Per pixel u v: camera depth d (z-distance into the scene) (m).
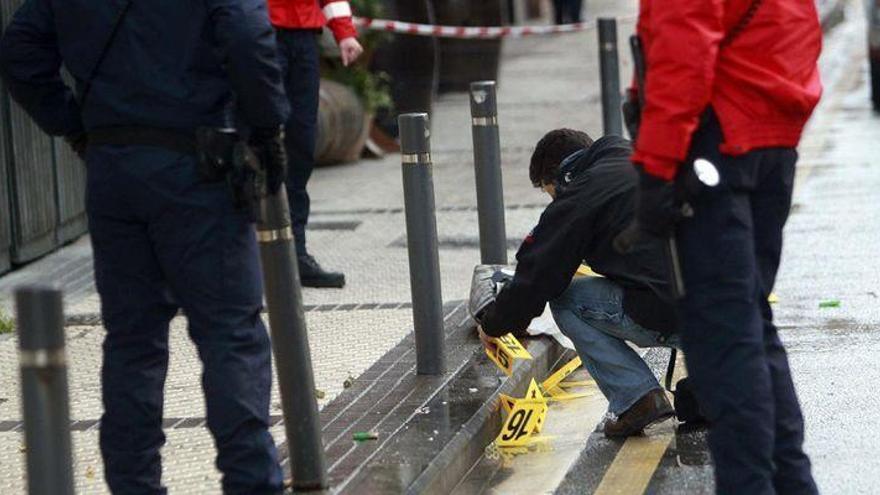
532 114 42.62
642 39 11.09
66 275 23.94
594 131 38.91
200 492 13.30
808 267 22.38
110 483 11.88
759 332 11.10
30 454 8.71
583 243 14.48
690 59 10.43
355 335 19.17
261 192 11.34
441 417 14.73
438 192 30.69
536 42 63.44
